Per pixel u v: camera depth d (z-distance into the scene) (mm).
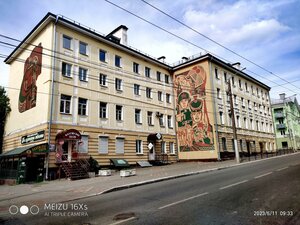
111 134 25359
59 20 22375
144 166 27078
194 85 33406
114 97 26641
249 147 38375
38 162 19812
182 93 34688
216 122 30891
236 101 37750
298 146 61688
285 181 11461
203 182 12922
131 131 27719
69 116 21984
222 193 9719
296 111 67062
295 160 22297
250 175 14375
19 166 18141
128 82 28781
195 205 8078
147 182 14281
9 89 29328
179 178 15781
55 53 21938
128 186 13227
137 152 28156
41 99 21859
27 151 18516
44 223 7152
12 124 27047
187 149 32781
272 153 39594
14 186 16469
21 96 26000
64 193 12391
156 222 6504
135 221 6715
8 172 19719
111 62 27141
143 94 30625
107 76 26344
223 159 29906
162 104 33344
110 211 8055
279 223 6000
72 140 21703
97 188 13055
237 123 36875
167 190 11320
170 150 32969
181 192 10523
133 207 8383
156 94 32688
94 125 23906
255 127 42031
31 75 24500
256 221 6207
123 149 26297
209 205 7973
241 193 9500
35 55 24344
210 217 6703
